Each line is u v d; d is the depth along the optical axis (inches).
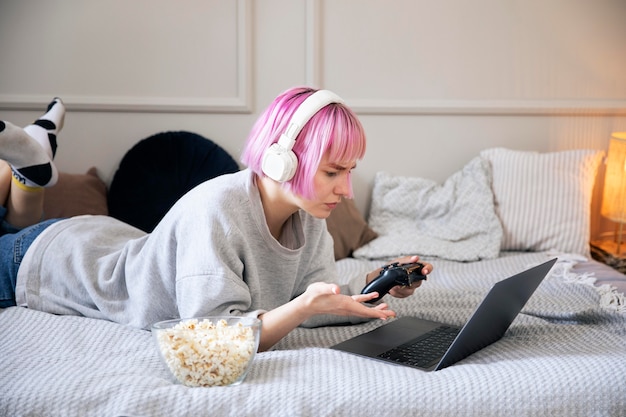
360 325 66.1
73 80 108.7
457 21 115.0
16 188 84.3
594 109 118.1
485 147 118.1
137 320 61.4
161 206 105.7
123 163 107.0
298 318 52.2
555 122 118.4
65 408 43.4
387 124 116.3
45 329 59.8
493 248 105.3
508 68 116.6
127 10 108.5
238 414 43.1
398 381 46.6
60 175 103.6
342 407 43.9
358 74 114.3
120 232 75.9
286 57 112.0
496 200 111.3
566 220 108.0
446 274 90.5
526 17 115.9
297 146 53.3
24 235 71.4
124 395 43.6
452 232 108.7
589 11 116.6
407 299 72.9
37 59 107.6
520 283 54.4
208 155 108.1
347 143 52.6
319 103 53.1
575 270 87.6
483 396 45.3
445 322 67.0
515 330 62.7
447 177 118.1
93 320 63.1
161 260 59.4
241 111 111.4
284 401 43.8
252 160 55.3
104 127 110.0
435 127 117.0
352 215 107.8
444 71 115.6
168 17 109.3
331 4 112.5
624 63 118.2
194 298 53.8
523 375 47.6
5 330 59.7
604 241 121.2
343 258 104.8
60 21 107.4
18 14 106.5
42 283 68.3
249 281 58.4
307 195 53.6
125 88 109.7
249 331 46.9
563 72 117.4
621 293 73.2
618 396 46.9
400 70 115.0
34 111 108.2
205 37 110.1
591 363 49.6
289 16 111.1
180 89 110.7
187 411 42.9
